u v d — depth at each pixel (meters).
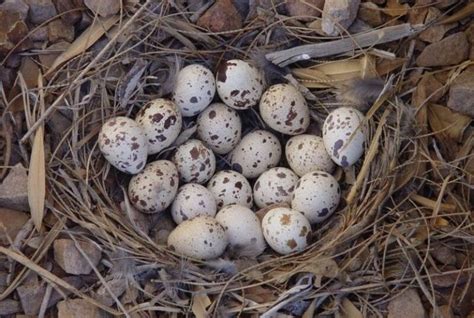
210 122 0.59
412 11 0.60
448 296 0.54
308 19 0.60
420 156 0.57
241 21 0.61
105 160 0.57
